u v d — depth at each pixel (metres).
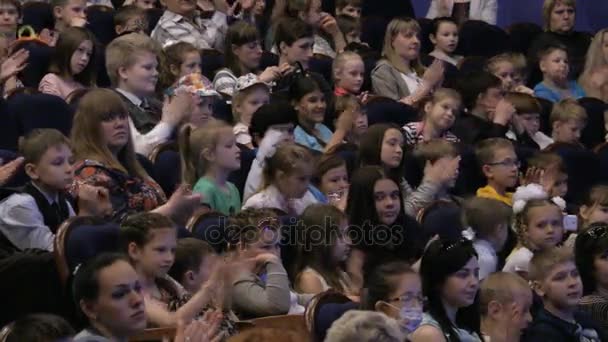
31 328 11.66
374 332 11.95
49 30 24.77
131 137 18.12
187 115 20.41
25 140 16.64
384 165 20.45
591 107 26.17
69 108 19.92
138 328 13.46
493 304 15.87
